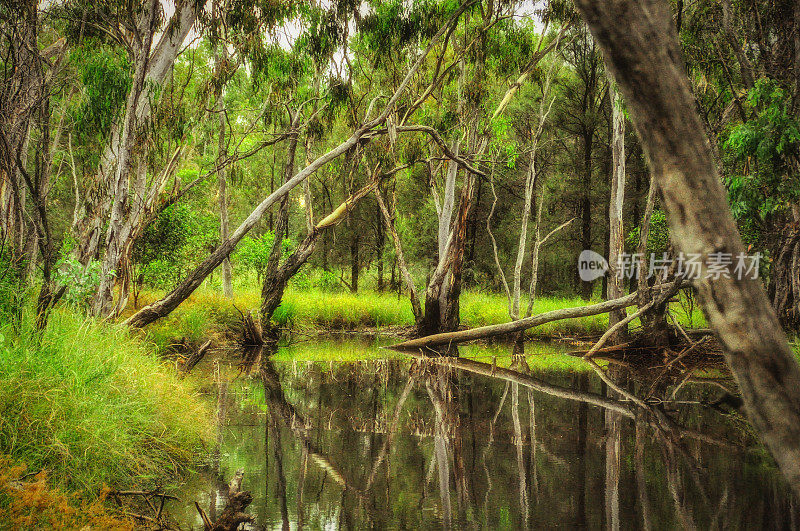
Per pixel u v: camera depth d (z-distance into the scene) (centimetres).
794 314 1345
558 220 2836
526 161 2620
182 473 579
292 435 746
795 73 1069
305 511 490
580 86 2711
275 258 1820
